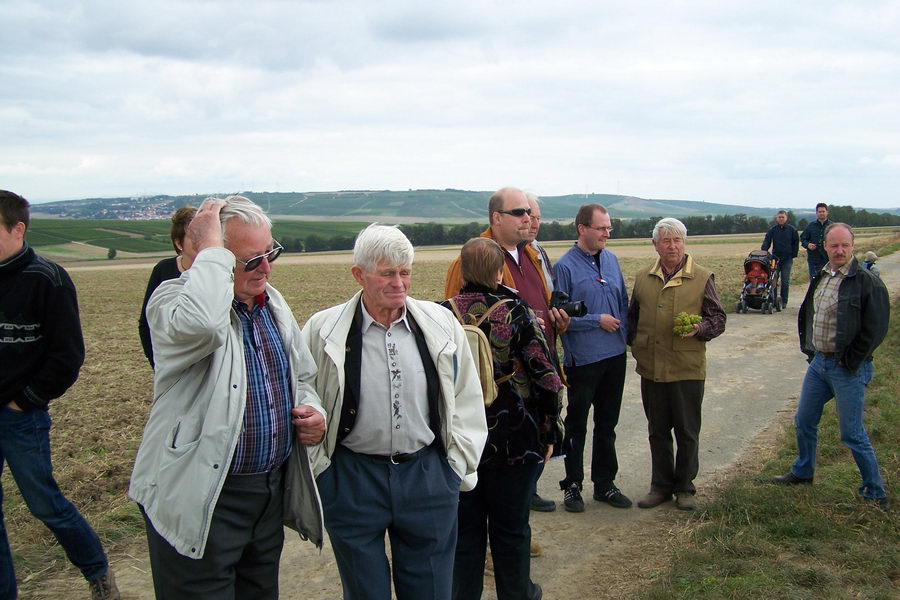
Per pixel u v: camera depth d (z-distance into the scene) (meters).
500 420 3.46
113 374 10.98
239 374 2.58
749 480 5.41
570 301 4.86
